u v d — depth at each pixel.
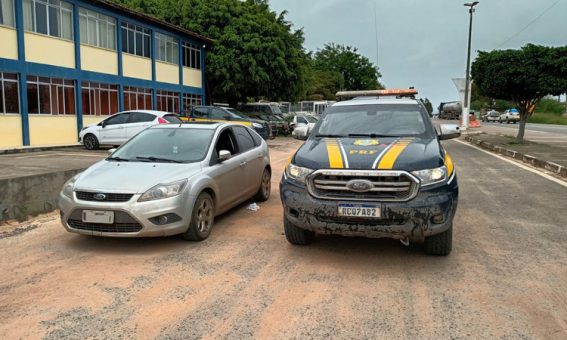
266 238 5.75
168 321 3.54
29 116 17.56
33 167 11.27
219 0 28.34
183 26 28.11
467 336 3.29
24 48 17.16
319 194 4.59
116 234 5.12
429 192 4.42
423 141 5.32
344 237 5.71
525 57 17.41
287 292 4.07
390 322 3.50
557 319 3.54
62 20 18.86
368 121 6.02
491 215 6.91
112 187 5.19
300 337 3.29
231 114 18.67
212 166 6.08
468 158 15.12
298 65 28.53
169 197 5.21
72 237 5.82
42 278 4.43
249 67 26.69
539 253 5.12
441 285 4.21
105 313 3.68
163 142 6.53
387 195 4.42
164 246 5.43
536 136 26.06
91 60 20.38
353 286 4.20
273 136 24.91
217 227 6.30
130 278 4.42
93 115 20.73
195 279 4.39
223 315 3.64
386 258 4.95
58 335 3.33
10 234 5.98
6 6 16.52
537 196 8.37
